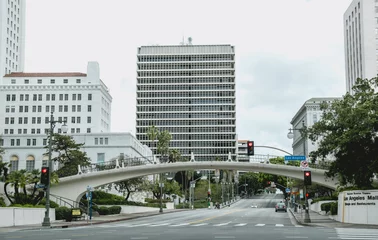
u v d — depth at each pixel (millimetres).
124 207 69938
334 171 46094
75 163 78562
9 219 38406
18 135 109500
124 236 24703
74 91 131125
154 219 55031
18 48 154125
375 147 41875
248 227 35219
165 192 112875
